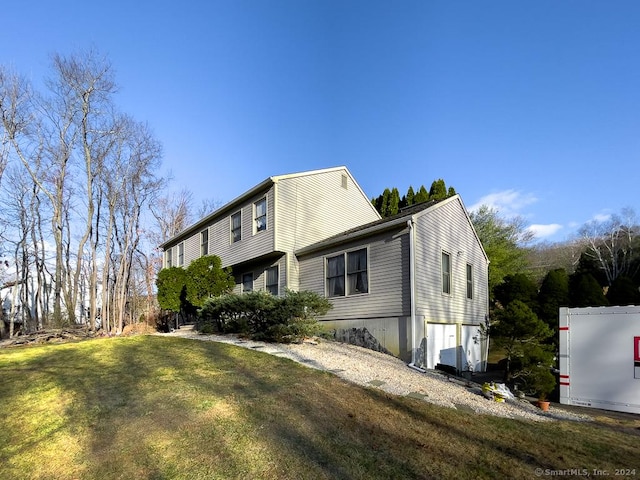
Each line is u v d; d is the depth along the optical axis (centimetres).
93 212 2631
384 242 1297
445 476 416
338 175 1814
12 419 544
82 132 2466
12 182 2556
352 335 1346
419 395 736
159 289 1875
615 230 4244
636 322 835
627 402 821
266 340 1166
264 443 466
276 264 1619
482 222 2828
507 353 1043
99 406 573
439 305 1341
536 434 580
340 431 516
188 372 764
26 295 2670
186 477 395
